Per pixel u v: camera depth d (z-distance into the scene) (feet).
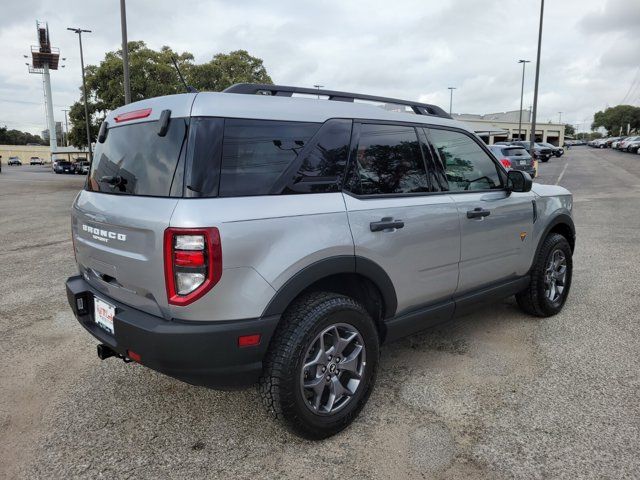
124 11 48.78
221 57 92.94
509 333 13.30
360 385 9.07
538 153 115.14
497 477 7.59
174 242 7.19
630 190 51.49
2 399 10.21
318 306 8.30
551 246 13.84
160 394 10.34
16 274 20.45
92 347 12.78
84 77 88.74
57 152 201.57
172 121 7.86
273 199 7.92
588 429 8.77
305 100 8.96
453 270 10.93
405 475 7.69
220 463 8.07
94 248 8.92
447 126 11.43
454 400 9.88
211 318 7.39
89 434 8.93
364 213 8.96
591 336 12.96
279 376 7.92
